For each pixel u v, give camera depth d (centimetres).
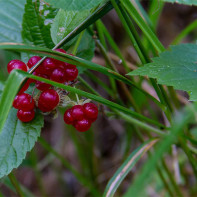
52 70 19
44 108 20
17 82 18
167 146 17
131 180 33
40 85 19
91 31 22
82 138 32
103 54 24
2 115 18
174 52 21
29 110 20
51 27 20
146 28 21
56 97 19
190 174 32
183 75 20
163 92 22
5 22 23
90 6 19
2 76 25
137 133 27
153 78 21
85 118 20
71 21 20
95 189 30
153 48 22
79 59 19
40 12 21
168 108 22
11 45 18
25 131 20
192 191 29
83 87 24
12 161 20
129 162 21
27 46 18
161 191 29
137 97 27
